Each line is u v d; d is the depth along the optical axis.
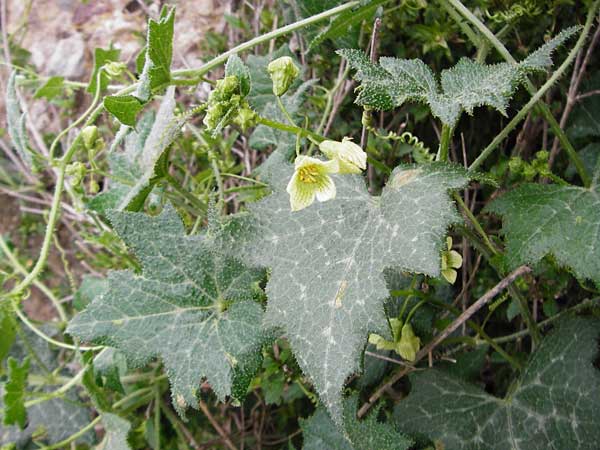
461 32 0.32
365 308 0.19
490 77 0.21
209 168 0.39
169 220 0.25
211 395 0.37
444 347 0.32
